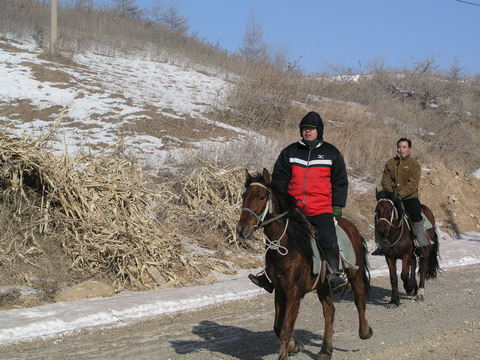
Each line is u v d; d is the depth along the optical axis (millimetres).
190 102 20703
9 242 9961
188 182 13719
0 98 17281
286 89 23234
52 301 8844
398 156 10664
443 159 22078
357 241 7387
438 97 28672
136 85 21219
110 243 10219
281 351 5992
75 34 25109
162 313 8719
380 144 20422
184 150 15953
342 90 26594
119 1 34531
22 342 7168
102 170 11727
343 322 8844
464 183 20094
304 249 6250
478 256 14766
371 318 9172
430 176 19344
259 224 6102
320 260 6418
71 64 21578
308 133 6738
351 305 10094
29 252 9891
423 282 10617
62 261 9930
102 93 19469
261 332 8047
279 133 19172
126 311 8500
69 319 7918
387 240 10008
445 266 13766
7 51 21234
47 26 24703
